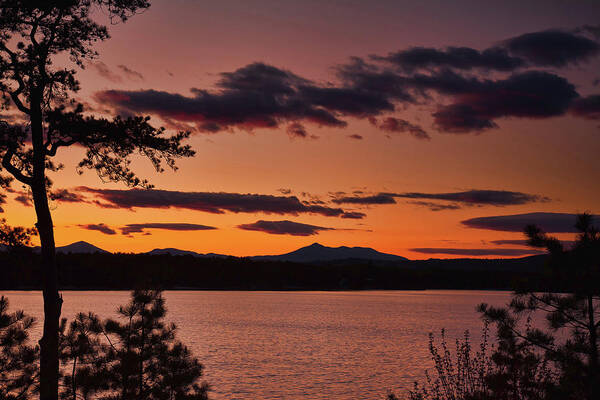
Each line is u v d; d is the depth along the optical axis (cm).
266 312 14300
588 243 912
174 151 1709
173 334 1456
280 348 6462
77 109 1673
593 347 884
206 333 8306
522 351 982
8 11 1506
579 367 881
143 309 1415
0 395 1229
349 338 7744
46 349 1385
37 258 1534
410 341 7231
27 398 1312
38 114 1592
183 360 1415
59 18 1611
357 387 3878
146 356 1383
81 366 1368
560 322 923
